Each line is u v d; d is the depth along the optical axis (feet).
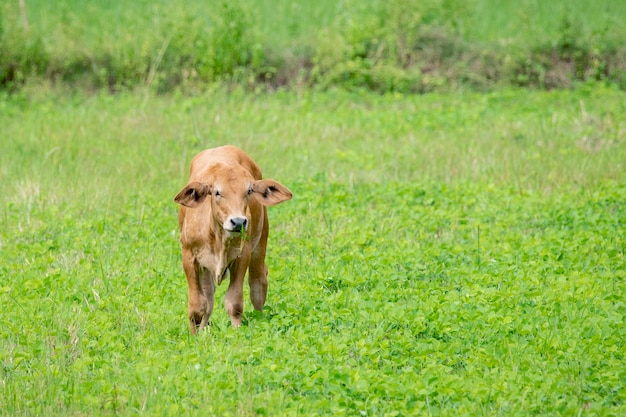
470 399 52.49
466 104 137.90
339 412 50.03
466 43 155.02
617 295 68.03
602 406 51.42
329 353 57.98
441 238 84.84
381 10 158.92
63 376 55.52
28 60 149.69
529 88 148.87
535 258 77.15
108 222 86.89
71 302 67.92
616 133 118.42
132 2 176.04
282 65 151.53
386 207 92.53
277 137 119.65
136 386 53.98
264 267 67.41
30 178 101.09
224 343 60.70
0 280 72.49
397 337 61.11
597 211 89.71
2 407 51.98
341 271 73.72
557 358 57.41
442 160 109.81
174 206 92.53
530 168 105.70
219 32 150.51
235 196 60.64
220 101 138.82
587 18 165.58
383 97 144.15
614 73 149.79
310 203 92.43
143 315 64.80
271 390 53.98
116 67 149.89
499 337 60.64
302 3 175.63
